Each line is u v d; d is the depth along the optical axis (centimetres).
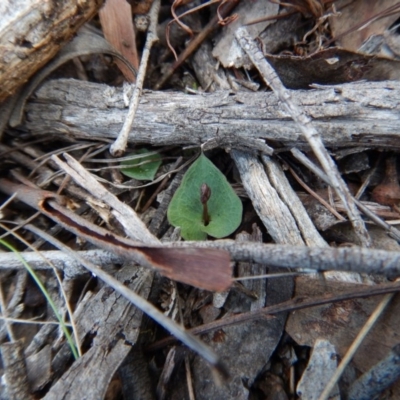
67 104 15
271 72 13
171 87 17
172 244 12
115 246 11
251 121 14
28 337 13
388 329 12
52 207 13
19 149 16
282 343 13
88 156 16
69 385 11
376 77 15
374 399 11
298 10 17
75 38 15
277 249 10
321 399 11
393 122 13
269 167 14
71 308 13
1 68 13
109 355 12
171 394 12
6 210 15
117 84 17
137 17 17
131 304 12
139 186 15
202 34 17
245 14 17
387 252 10
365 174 15
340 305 12
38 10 13
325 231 14
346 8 17
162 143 15
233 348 13
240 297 13
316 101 14
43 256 13
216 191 14
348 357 11
